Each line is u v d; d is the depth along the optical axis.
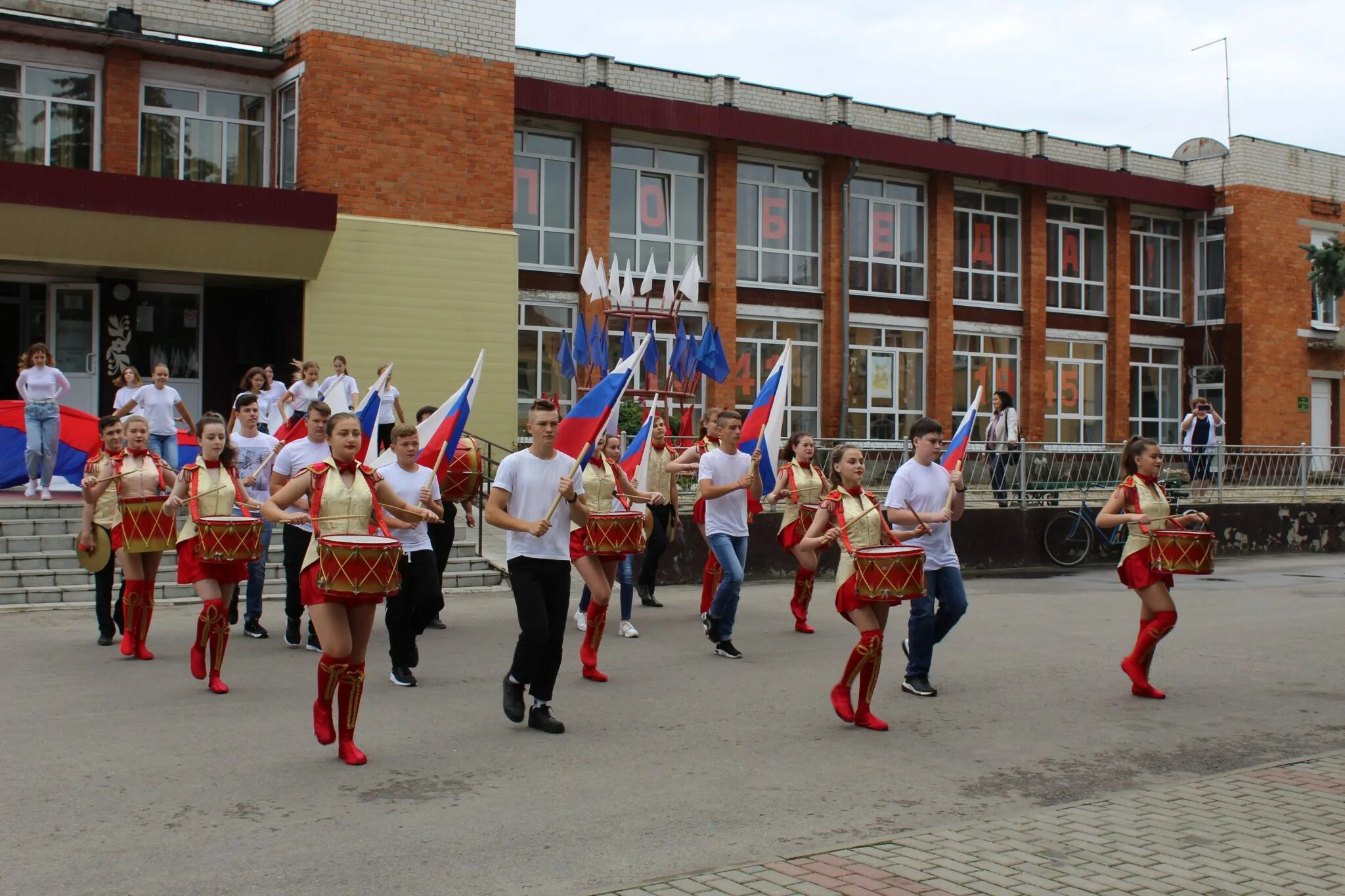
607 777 7.15
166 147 21.48
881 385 29.48
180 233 19.50
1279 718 9.10
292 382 21.05
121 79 20.83
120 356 21.25
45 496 15.77
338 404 11.91
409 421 21.67
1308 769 7.50
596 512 10.73
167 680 9.59
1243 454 22.95
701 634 12.42
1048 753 7.95
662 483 14.05
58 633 11.67
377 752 7.60
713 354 21.97
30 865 5.57
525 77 24.25
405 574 9.55
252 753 7.52
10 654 10.61
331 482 7.50
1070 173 31.16
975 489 19.91
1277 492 23.31
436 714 8.66
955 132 31.05
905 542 9.57
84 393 21.20
